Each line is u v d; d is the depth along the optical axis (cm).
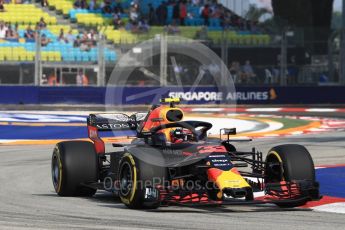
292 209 3130
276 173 3209
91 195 3659
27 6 14488
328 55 12756
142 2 14938
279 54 12975
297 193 3064
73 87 12038
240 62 13000
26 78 12406
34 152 6138
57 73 12494
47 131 8044
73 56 12938
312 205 3262
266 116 10206
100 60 12269
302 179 3073
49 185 4172
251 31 14388
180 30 13800
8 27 13462
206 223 2720
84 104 12006
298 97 12481
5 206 3250
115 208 3162
